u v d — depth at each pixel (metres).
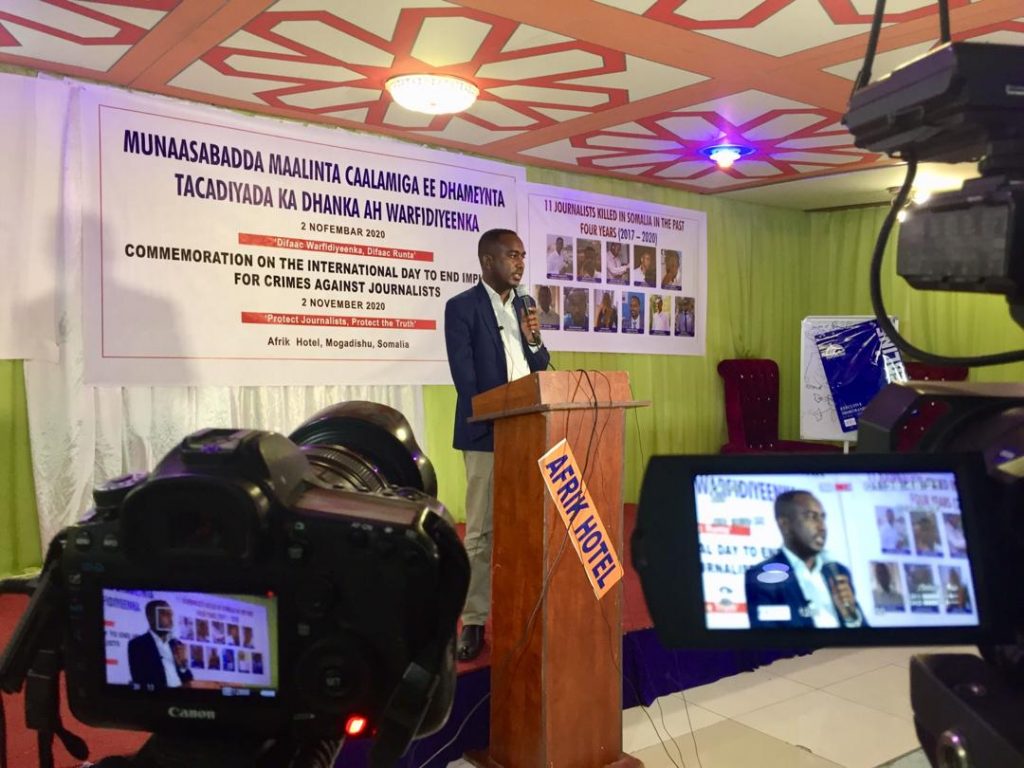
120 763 0.66
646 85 3.26
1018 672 0.61
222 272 3.43
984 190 0.62
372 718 0.61
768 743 2.54
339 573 0.60
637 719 2.72
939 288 0.70
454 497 4.31
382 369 3.91
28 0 2.44
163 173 3.28
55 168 3.06
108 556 0.61
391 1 2.45
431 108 3.31
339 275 3.77
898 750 2.50
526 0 2.46
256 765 0.64
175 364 3.32
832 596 0.59
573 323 4.80
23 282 3.01
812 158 4.52
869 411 0.76
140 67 3.02
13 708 2.04
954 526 0.61
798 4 2.49
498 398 2.06
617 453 2.07
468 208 4.25
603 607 2.08
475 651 2.48
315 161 3.69
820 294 6.25
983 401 0.71
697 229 5.50
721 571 0.59
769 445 5.60
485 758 2.23
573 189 4.80
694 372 5.60
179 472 0.59
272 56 2.90
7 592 0.74
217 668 0.62
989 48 0.59
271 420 3.66
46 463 3.11
